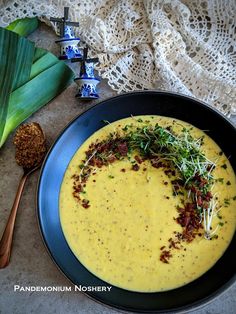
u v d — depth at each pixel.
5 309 0.25
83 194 0.26
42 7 0.31
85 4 0.32
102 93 0.30
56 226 0.26
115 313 0.25
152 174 0.27
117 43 0.31
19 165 0.28
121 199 0.26
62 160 0.27
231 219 0.25
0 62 0.29
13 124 0.29
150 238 0.25
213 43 0.31
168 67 0.29
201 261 0.24
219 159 0.27
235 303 0.24
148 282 0.24
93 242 0.25
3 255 0.26
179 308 0.22
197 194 0.26
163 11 0.31
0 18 0.31
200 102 0.27
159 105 0.28
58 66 0.30
